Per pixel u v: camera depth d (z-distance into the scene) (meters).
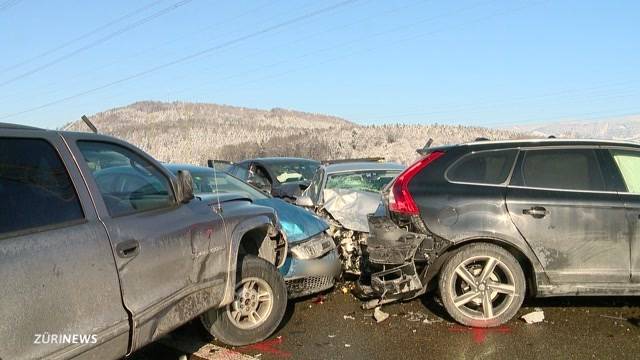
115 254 3.27
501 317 4.91
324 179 8.52
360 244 6.50
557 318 5.14
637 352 4.34
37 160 3.14
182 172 4.07
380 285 5.03
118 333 3.21
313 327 5.14
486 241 5.02
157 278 3.56
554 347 4.47
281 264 5.31
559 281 4.92
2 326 2.61
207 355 4.51
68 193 3.22
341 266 6.39
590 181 5.03
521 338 4.69
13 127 3.18
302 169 12.33
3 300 2.62
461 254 4.95
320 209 7.29
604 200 4.93
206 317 4.53
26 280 2.75
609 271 4.89
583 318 5.12
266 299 4.77
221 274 4.21
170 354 4.55
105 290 3.16
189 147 151.88
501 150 5.19
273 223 5.04
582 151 5.15
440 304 5.65
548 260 4.91
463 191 5.05
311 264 5.77
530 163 5.12
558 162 5.12
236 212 4.61
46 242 2.92
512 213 4.93
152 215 3.73
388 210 5.40
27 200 2.97
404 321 5.21
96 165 3.59
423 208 5.05
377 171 8.76
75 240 3.07
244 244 5.19
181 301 3.77
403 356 4.39
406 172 5.32
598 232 4.89
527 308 5.40
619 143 5.19
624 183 5.03
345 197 7.12
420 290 5.12
